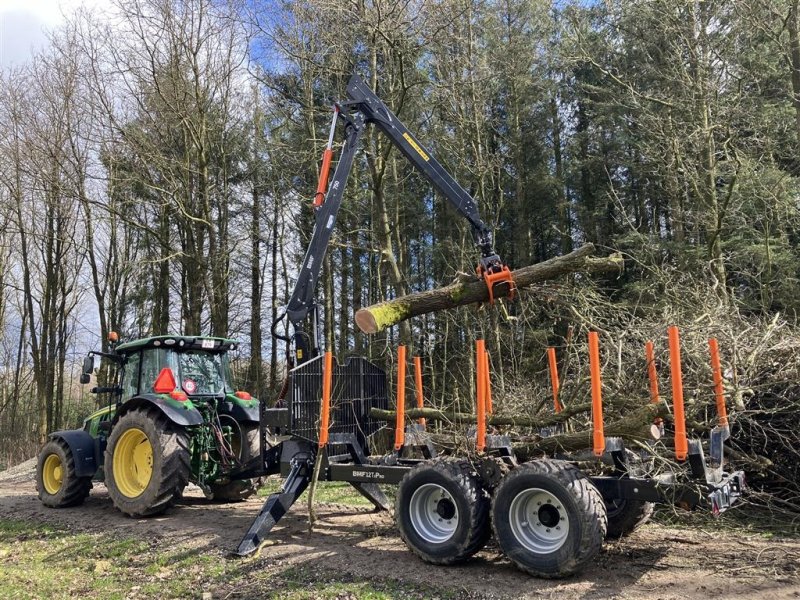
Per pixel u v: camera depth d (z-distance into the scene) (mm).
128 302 23406
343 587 4535
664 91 14164
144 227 17094
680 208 13977
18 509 8242
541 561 4406
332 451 6363
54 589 5008
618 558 4910
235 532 6211
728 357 6082
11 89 17547
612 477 4820
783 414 6254
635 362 5938
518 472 4605
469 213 6938
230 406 8039
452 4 12633
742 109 12008
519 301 8125
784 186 11477
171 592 4777
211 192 18797
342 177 7168
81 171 16734
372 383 7066
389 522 6609
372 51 12836
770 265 11477
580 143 22062
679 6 12547
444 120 16656
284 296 23141
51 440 8391
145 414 7238
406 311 6758
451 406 8398
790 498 6098
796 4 11227
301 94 16234
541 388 7297
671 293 8719
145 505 6969
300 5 13031
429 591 4375
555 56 18078
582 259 6621
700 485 4273
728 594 4039
